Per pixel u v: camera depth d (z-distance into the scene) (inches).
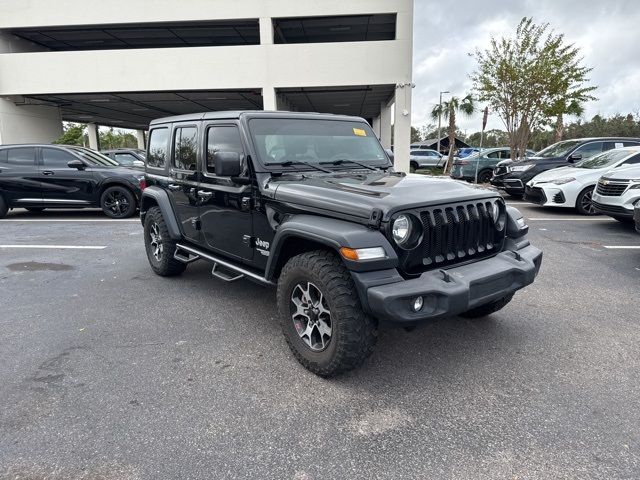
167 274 210.1
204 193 166.1
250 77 698.8
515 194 485.4
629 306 172.1
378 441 96.0
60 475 86.4
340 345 111.3
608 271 218.1
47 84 714.2
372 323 112.1
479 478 84.9
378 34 862.5
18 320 164.1
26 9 697.6
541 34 685.3
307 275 117.2
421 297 105.5
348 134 167.2
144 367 128.4
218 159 134.4
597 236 298.5
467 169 720.3
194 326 157.1
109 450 93.5
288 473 87.0
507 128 735.1
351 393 114.4
